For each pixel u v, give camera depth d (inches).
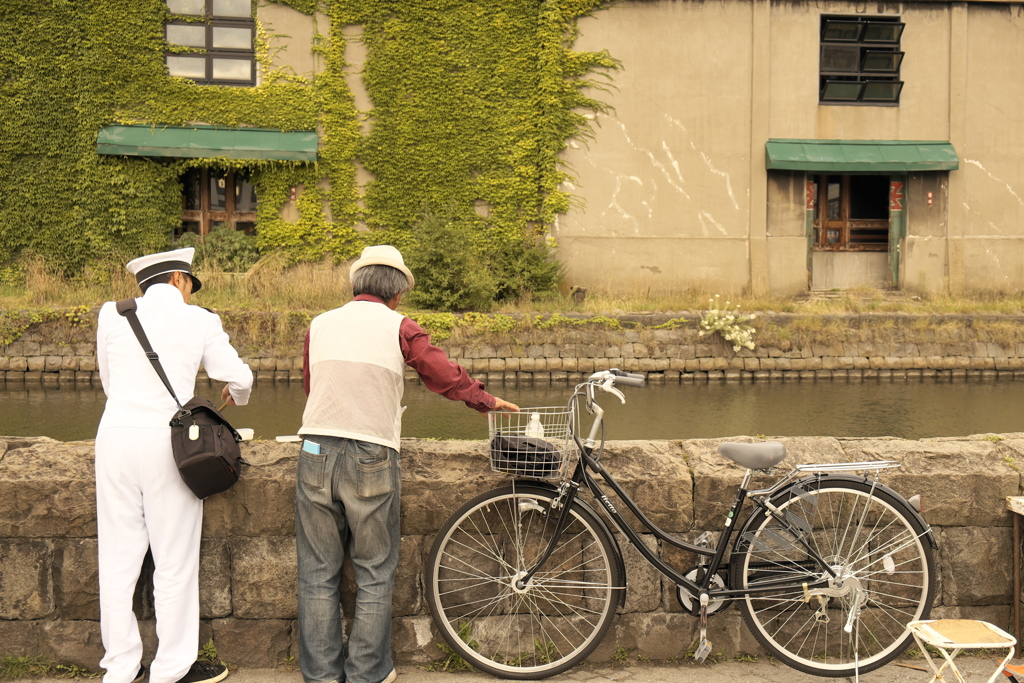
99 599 118.9
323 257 713.6
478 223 724.0
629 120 724.7
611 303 647.1
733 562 118.6
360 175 717.3
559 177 722.2
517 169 722.2
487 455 127.6
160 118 683.4
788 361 604.4
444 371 112.4
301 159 685.9
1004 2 740.0
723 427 394.3
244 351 554.3
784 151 722.2
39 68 667.4
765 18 724.0
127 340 113.5
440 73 715.4
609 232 727.7
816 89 733.9
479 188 723.4
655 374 593.3
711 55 725.9
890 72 740.7
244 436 129.7
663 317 601.9
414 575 124.0
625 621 125.8
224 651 122.1
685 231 731.4
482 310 610.2
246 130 697.0
